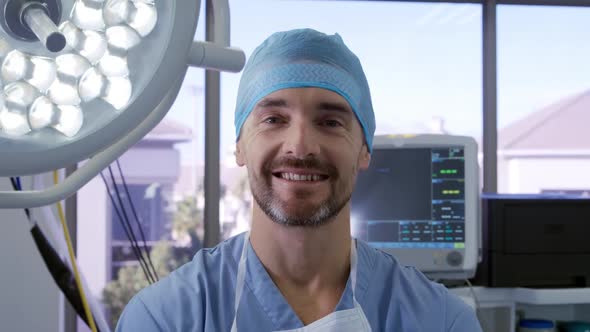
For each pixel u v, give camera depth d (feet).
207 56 1.38
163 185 16.33
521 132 29.55
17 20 1.11
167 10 1.18
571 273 5.91
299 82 2.78
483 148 10.15
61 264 3.91
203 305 3.07
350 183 2.86
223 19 1.46
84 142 1.15
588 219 5.97
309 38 2.98
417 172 5.75
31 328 7.88
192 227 14.51
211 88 9.28
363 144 3.22
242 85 3.07
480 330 3.27
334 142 2.77
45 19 1.08
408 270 3.48
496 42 10.10
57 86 1.18
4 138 1.11
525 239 5.82
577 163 29.19
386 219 5.74
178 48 1.18
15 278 7.85
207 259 3.30
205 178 9.36
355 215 5.77
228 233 9.77
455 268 5.65
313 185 2.74
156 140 17.12
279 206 2.77
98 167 1.38
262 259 3.16
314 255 3.03
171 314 2.97
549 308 6.49
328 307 3.14
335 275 3.17
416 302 3.22
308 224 2.80
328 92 2.80
